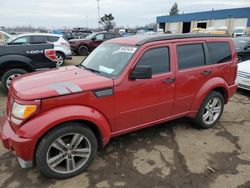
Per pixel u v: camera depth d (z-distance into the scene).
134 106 3.46
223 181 3.12
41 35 12.45
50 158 2.94
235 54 4.73
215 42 4.40
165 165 3.44
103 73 3.53
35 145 2.78
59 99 2.84
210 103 4.53
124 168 3.36
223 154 3.74
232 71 4.69
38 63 6.58
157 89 3.64
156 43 3.64
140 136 4.27
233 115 5.39
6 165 3.38
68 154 3.05
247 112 5.59
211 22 49.03
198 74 4.11
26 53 6.40
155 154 3.71
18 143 2.71
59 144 2.94
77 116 2.90
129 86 3.34
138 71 3.20
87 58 4.32
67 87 2.94
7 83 6.39
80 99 2.97
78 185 3.01
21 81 3.27
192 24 53.03
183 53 3.96
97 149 3.46
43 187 2.96
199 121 4.43
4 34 15.48
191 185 3.04
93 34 17.70
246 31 38.75
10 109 3.05
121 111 3.36
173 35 3.92
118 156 3.64
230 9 45.06
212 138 4.26
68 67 4.08
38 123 2.73
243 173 3.28
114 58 3.68
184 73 3.92
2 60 6.17
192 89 4.10
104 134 3.24
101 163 3.46
